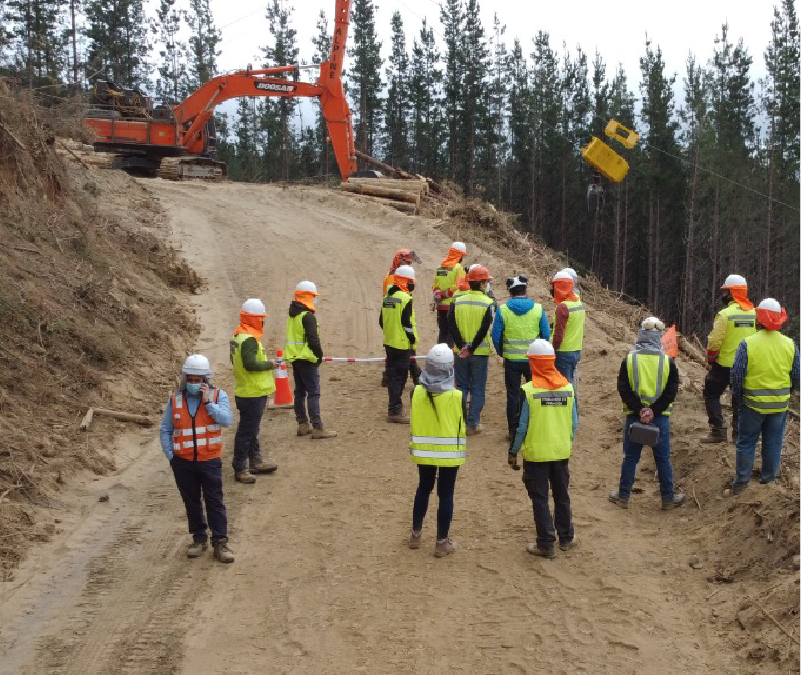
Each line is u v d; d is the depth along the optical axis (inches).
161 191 1077.1
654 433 310.3
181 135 1312.7
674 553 294.8
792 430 426.9
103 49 2817.4
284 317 635.5
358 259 797.2
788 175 2659.9
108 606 261.7
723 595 260.4
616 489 351.9
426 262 795.4
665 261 2568.9
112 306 513.7
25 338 414.3
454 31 2854.3
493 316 402.6
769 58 2714.1
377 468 376.8
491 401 471.8
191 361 283.4
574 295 393.7
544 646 239.0
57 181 629.3
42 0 2388.0
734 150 2568.9
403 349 429.7
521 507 333.7
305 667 231.0
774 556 269.4
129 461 377.4
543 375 287.9
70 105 687.1
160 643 241.8
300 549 301.4
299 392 416.8
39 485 327.6
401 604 263.0
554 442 285.3
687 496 336.8
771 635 230.2
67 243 554.9
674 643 238.5
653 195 2487.7
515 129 3041.3
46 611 258.2
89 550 297.7
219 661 233.6
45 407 382.9
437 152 3115.2
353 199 1047.6
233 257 786.2
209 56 3277.6
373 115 3201.3
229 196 1091.3
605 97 2920.8
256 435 368.5
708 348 369.7
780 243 2546.8
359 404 470.0
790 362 311.3
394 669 229.8
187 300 653.9
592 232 2861.7
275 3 3085.6
